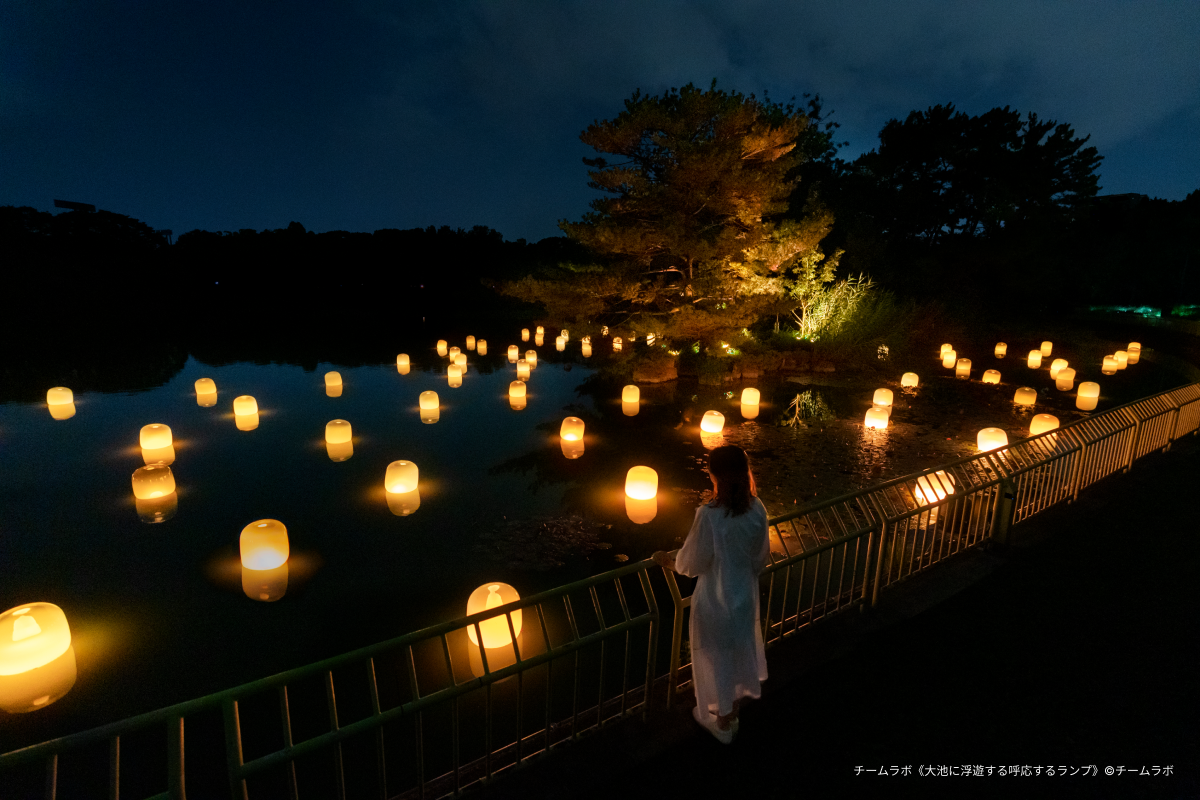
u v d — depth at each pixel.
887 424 15.33
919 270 32.34
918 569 5.96
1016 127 31.62
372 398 18.98
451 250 54.66
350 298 53.59
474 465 12.47
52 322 35.88
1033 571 6.06
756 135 19.19
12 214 42.91
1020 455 7.51
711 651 3.49
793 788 3.46
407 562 8.19
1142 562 6.25
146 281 46.00
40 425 15.43
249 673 5.89
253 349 30.36
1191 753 3.74
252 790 4.37
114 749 2.34
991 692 4.27
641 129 19.00
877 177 33.88
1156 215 47.53
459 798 3.36
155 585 7.60
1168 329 34.44
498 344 32.84
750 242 19.70
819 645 4.77
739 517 3.43
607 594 7.36
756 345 23.52
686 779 3.52
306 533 9.13
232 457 12.92
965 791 3.44
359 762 4.62
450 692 3.17
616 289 19.66
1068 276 40.69
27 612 5.85
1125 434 9.05
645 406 17.98
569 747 3.72
